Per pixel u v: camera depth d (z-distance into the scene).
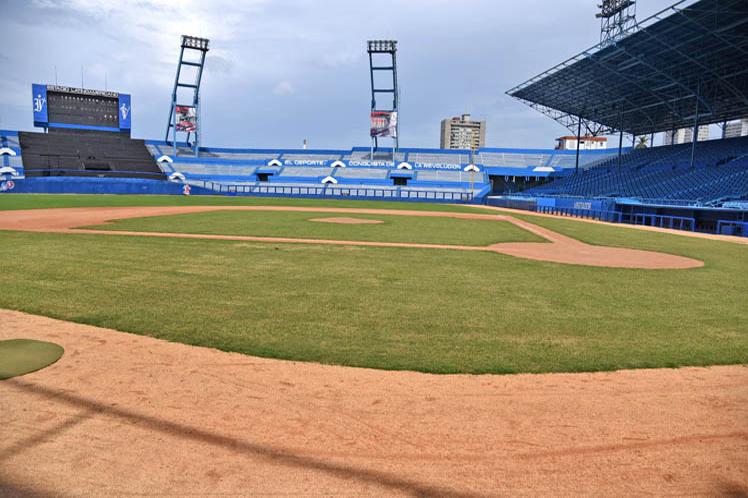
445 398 4.16
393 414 3.84
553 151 78.69
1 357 4.87
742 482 3.02
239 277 9.32
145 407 3.85
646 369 4.96
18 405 3.82
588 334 6.13
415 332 6.02
